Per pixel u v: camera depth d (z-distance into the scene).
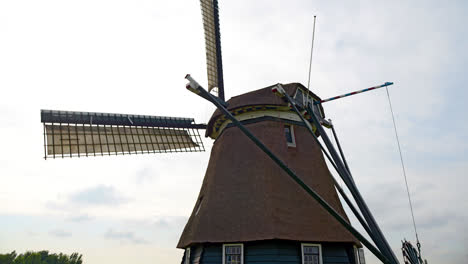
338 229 11.69
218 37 16.53
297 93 14.82
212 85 15.98
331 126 13.99
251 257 10.78
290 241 10.91
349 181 9.13
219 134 16.25
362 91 11.46
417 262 8.57
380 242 7.99
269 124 14.22
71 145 14.89
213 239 11.32
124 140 16.52
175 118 18.78
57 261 93.69
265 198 11.73
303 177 12.99
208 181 14.25
